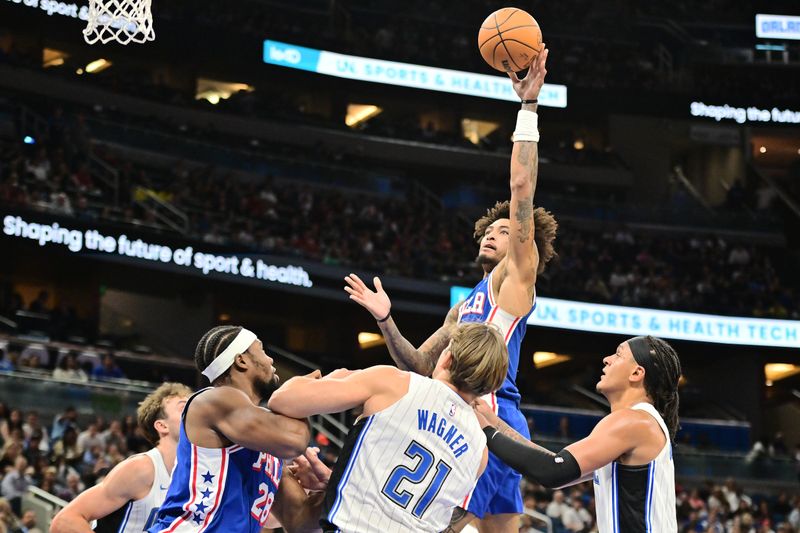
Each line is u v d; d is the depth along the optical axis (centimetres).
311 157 2722
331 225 2530
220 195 2417
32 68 2330
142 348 2128
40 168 2106
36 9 2355
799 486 1992
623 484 374
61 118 2298
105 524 456
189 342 2317
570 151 3030
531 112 438
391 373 350
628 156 3116
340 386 347
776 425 2802
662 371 389
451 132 3045
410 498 343
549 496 1653
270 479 386
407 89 2852
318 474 412
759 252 2931
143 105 2520
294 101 2900
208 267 2206
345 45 2788
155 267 2148
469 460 354
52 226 2014
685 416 2616
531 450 370
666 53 3197
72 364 1666
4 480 1205
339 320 2534
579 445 369
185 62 2645
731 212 3012
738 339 2617
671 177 3181
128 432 1475
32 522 1098
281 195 2553
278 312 2491
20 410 1449
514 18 438
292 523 412
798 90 3159
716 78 3177
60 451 1347
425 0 3111
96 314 2227
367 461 343
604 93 2992
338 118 2934
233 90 2831
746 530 1702
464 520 418
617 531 374
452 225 2725
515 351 441
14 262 2100
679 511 1755
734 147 3173
